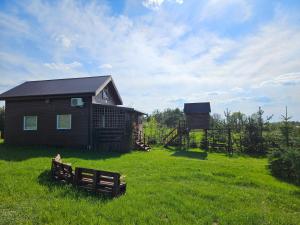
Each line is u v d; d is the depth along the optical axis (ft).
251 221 20.77
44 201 22.40
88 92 58.65
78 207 21.24
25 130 64.85
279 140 71.51
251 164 54.29
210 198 26.18
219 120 115.85
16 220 18.35
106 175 25.29
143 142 80.12
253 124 82.43
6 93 66.74
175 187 28.68
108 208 21.33
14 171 31.83
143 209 21.67
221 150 81.82
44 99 63.62
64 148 59.67
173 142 90.99
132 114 72.02
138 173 35.78
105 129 62.54
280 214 23.13
